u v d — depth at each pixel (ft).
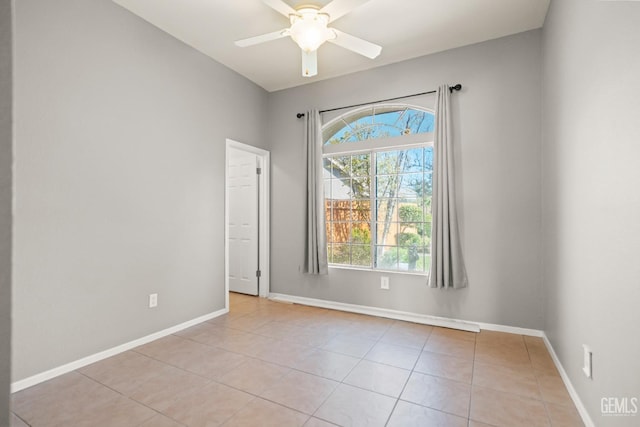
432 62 10.93
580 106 5.99
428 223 11.23
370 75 12.02
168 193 9.81
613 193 4.67
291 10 7.50
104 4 8.18
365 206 12.37
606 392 4.86
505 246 9.87
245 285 14.71
